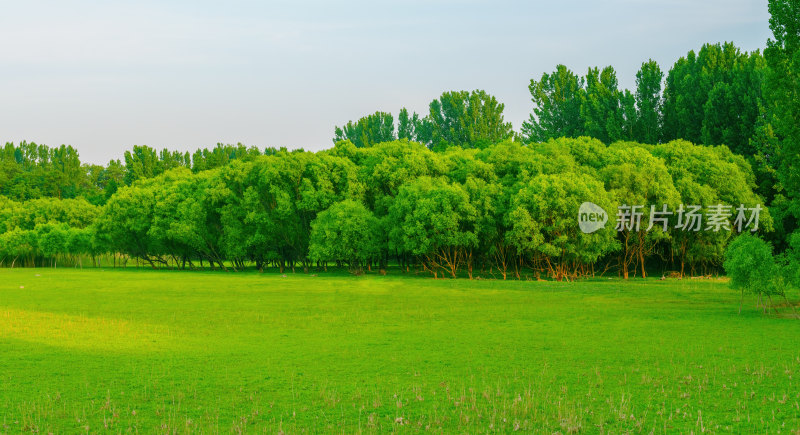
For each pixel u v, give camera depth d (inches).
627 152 3169.3
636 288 2321.6
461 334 1201.4
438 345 1071.6
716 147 3267.7
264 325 1337.4
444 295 2103.8
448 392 738.8
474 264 3777.1
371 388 759.7
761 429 581.9
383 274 3422.7
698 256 2898.6
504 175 3319.4
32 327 1280.8
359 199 3437.5
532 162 3166.8
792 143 1814.7
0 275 3518.7
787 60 1823.3
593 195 2701.8
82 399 711.7
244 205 3735.2
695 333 1194.0
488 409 663.1
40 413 652.1
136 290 2337.6
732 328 1259.8
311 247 3289.9
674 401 687.7
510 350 1019.9
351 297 2030.0
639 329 1257.4
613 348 1032.2
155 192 4584.2
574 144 3395.7
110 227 4552.2
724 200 2888.8
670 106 4065.0
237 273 3740.2
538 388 756.0
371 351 1014.4
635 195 2827.3
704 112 3634.4
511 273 3368.6
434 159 3440.0
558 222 2723.9
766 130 3011.8
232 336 1180.5
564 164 3078.2
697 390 735.7
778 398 685.9
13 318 1434.5
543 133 5221.5
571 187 2728.8
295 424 613.3
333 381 799.1
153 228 4202.8
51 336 1165.1
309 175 3654.0
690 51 4333.2
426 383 786.8
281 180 3612.2
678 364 892.6
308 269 4055.1
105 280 2999.5
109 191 7062.0
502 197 3004.4
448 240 2930.6
